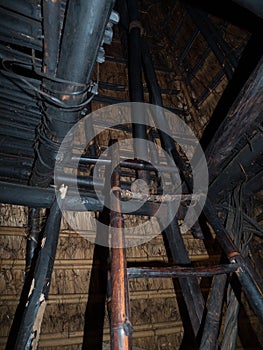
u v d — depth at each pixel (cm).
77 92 172
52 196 285
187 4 427
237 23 347
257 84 207
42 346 265
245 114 231
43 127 215
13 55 186
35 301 211
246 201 313
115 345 117
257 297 158
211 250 361
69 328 278
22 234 305
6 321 266
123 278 140
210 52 406
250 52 334
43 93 172
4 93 205
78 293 295
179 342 302
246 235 281
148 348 293
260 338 322
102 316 290
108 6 131
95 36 141
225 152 272
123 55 510
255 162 281
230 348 219
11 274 286
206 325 185
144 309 312
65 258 308
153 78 421
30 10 155
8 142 258
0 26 163
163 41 523
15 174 287
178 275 156
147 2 553
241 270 170
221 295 198
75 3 128
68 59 153
